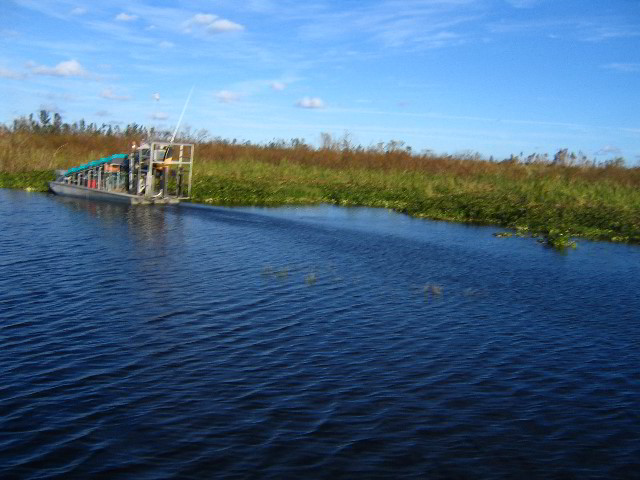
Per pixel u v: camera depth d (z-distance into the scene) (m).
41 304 13.59
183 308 13.74
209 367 10.53
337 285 16.47
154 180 33.94
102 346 11.27
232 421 8.68
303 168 52.00
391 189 43.56
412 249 22.70
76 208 29.61
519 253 22.77
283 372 10.46
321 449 8.04
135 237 22.27
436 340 12.43
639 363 11.55
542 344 12.45
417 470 7.67
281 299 14.85
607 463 8.02
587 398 9.94
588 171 51.22
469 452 8.14
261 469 7.53
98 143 56.03
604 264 21.17
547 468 7.85
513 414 9.28
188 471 7.42
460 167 54.81
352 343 12.02
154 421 8.59
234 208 33.69
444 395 9.84
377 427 8.69
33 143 53.00
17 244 20.11
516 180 46.62
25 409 8.80
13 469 7.32
